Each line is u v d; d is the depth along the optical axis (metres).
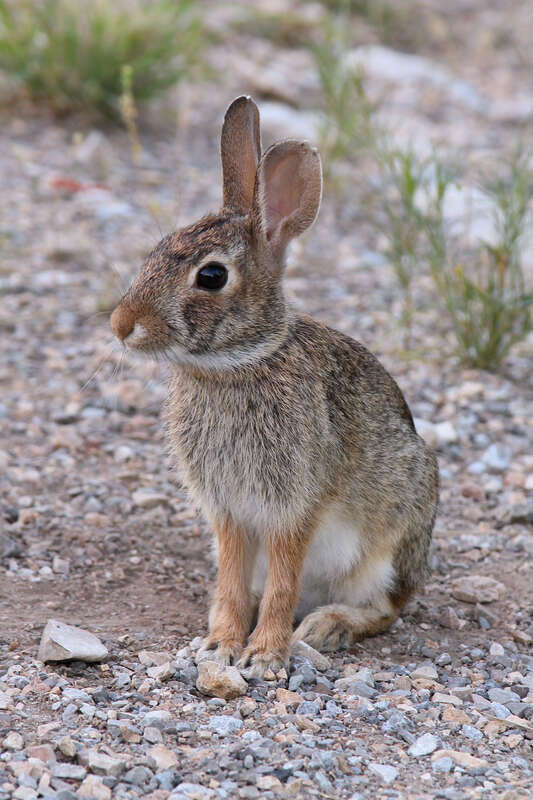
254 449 8.59
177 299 8.13
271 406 8.51
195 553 10.71
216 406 8.62
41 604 9.48
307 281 16.77
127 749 7.26
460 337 14.72
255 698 8.13
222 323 8.24
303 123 21.48
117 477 11.91
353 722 7.84
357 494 9.19
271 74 24.17
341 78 21.48
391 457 9.38
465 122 23.41
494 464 12.60
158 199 18.89
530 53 28.69
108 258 16.61
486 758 7.51
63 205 18.47
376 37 27.89
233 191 9.05
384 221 18.77
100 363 13.02
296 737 7.51
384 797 6.91
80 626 9.12
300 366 8.57
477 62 27.80
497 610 10.00
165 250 8.33
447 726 7.87
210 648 8.77
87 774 6.95
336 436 8.82
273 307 8.45
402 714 7.95
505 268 14.65
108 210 18.25
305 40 26.73
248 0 27.80
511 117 24.00
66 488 11.65
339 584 9.57
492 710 8.16
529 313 14.45
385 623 9.54
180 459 9.01
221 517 9.01
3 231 17.31
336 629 9.20
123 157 20.55
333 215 19.09
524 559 10.96
